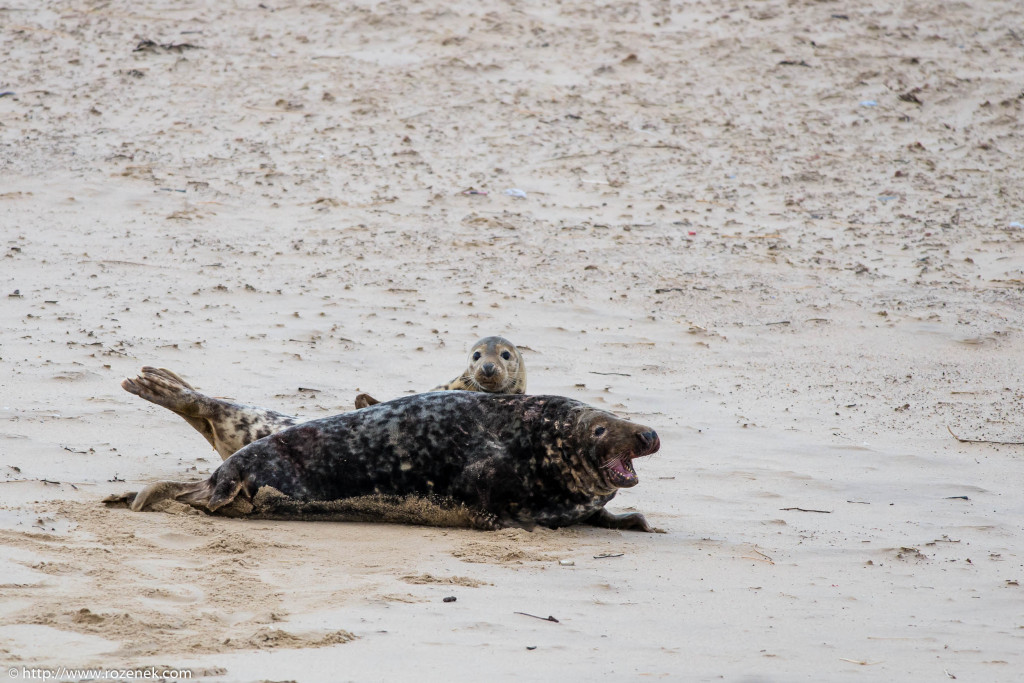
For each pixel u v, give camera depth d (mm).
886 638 19156
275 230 57594
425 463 25266
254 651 16891
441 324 46188
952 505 29188
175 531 23125
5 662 15852
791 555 24391
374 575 21250
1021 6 95000
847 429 36875
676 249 57969
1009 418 38562
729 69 84250
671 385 41250
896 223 63000
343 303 47844
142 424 32062
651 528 26094
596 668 16875
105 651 16516
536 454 25391
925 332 48156
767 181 68750
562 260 55250
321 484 25062
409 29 87625
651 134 74688
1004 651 18625
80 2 88938
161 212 58938
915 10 93812
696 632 19047
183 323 43719
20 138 68250
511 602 20141
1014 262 57438
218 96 76375
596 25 89938
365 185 64812
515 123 75000
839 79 83125
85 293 46375
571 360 43250
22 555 20469
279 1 90938
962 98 80688
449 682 15930
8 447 28625
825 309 50719
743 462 32625
